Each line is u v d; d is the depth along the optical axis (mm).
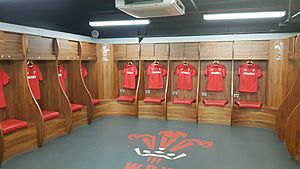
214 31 6305
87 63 6832
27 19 4953
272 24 5816
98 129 5680
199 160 3881
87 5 4926
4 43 3973
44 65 5305
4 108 4484
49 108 5402
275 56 5605
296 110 3895
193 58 6379
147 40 7059
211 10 5238
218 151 4266
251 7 5078
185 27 6445
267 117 5695
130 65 7082
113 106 7023
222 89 6457
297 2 4613
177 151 4270
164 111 6562
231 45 6039
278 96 5633
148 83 7066
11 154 4031
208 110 6195
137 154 4137
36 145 4488
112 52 6973
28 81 4438
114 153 4188
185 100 6477
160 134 5246
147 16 3082
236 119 6035
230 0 4590
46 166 3691
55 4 4730
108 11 5512
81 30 6750
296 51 4312
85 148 4445
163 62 6914
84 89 6113
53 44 5145
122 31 7105
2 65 4406
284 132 4676
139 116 6840
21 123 4207
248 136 5129
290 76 4996
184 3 4715
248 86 6195
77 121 5820
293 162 3812
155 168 3590
